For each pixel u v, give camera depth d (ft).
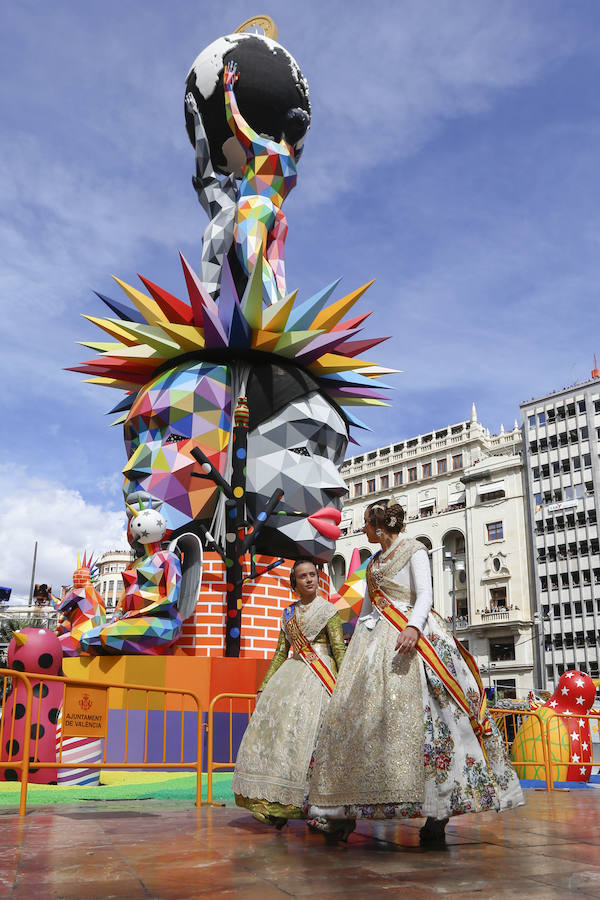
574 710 41.57
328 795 13.20
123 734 38.40
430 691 13.20
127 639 40.37
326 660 16.28
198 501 45.50
